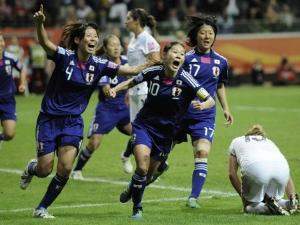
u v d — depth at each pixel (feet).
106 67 112.37
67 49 111.65
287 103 309.83
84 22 110.73
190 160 172.76
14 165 170.40
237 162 116.06
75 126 111.65
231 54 407.64
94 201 128.67
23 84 159.12
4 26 366.43
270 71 415.64
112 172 160.35
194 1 420.77
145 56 153.28
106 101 152.66
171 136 112.06
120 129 159.33
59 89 111.24
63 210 119.85
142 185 108.78
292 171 153.99
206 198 129.18
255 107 296.51
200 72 128.67
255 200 112.78
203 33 128.06
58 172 110.93
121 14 397.80
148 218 110.01
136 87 152.35
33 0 380.17
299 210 111.65
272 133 217.36
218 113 278.05
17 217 112.98
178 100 110.01
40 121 111.96
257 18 422.82
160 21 407.64
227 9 422.00
